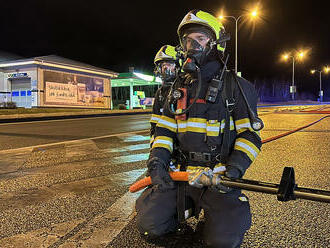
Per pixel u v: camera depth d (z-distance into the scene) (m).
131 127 12.88
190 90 2.19
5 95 28.44
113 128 12.45
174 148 2.41
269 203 3.32
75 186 4.18
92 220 3.01
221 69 2.20
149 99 39.09
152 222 2.27
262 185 1.62
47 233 2.74
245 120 2.10
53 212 3.23
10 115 18.84
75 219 3.04
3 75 28.44
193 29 2.12
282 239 2.54
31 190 4.02
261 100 74.88
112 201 3.55
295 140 7.71
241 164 2.00
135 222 2.94
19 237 2.67
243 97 2.10
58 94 28.08
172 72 3.31
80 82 30.20
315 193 1.48
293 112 21.45
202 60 2.14
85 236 2.67
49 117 20.88
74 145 7.77
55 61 27.33
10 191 3.98
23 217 3.11
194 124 2.15
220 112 2.12
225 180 1.77
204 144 2.17
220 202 2.10
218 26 2.14
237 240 2.00
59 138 9.24
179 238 2.56
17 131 11.62
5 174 4.86
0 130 12.13
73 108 29.52
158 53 3.39
